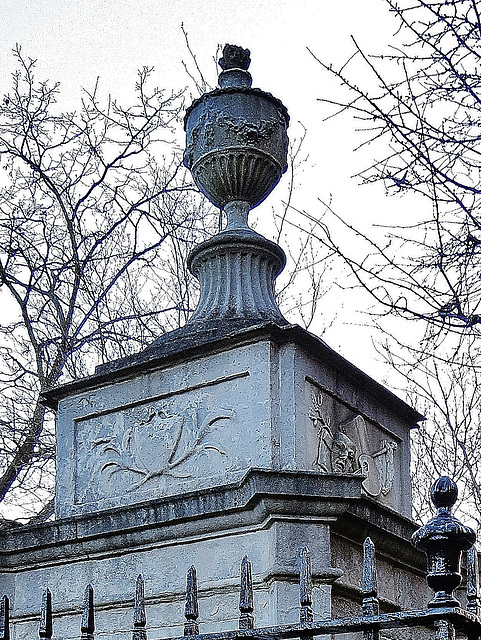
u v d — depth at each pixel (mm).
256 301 6766
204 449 6047
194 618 4234
